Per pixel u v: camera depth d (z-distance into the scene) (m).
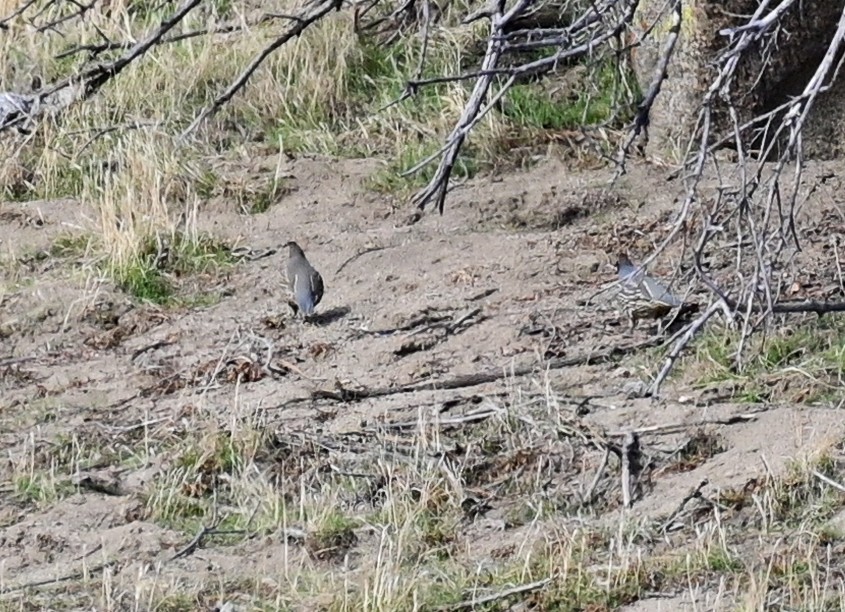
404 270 14.25
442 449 11.04
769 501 10.04
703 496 10.25
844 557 9.48
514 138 16.31
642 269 10.09
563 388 11.86
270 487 10.71
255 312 13.84
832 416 10.91
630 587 9.32
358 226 15.30
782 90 15.47
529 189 15.51
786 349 12.00
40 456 11.52
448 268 14.19
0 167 16.56
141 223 14.99
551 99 16.91
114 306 14.01
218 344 13.27
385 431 11.37
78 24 18.41
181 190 16.02
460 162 16.06
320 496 10.64
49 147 16.61
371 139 16.86
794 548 9.56
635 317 12.76
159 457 11.35
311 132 16.94
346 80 17.67
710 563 9.48
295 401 12.05
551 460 10.84
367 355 12.79
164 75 17.59
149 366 12.95
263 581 9.73
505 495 10.65
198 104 17.50
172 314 13.91
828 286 13.01
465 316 13.20
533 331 12.84
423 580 9.58
